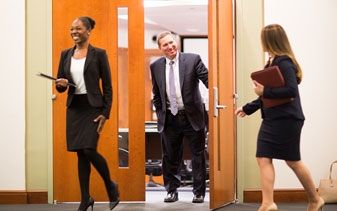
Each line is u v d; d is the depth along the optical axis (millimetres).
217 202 4840
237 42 5406
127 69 5453
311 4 5434
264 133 3629
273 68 3436
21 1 5430
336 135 5422
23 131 5422
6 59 5438
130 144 5422
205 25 10820
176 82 5188
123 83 5762
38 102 5422
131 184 5406
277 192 5359
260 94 3562
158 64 5293
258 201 5355
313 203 3713
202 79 5148
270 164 3631
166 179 5418
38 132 5422
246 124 5402
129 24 5418
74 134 4172
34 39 5434
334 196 5156
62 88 4188
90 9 5414
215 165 4746
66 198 5414
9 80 5434
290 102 3570
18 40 5434
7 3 5434
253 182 5387
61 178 5414
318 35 5434
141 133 5422
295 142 3588
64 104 5406
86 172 4242
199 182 5328
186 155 6387
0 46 5438
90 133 4141
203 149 5289
